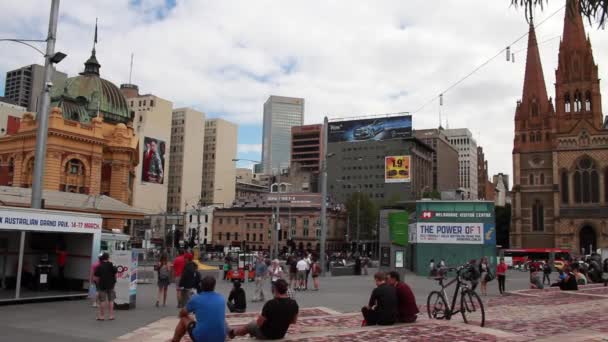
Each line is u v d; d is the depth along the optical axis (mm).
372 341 10664
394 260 35812
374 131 87625
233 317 17000
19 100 156250
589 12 7961
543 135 101500
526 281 45188
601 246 92750
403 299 13211
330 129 90688
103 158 70875
